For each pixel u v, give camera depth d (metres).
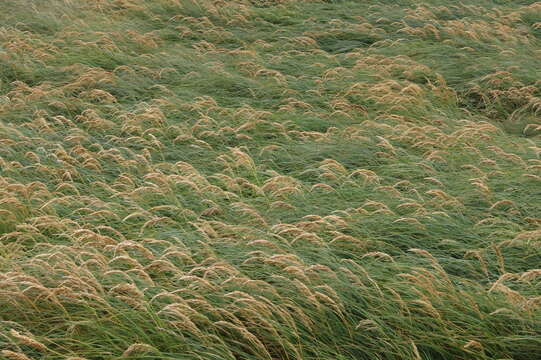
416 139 9.35
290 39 13.46
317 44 13.70
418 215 7.35
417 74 12.04
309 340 5.76
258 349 5.55
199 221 7.53
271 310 5.82
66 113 10.67
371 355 5.62
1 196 7.70
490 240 7.04
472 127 9.73
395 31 14.29
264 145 9.56
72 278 5.76
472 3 15.80
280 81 11.53
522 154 8.98
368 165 8.96
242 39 14.07
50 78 11.79
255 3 16.41
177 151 9.22
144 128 9.96
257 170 8.64
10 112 10.27
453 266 6.69
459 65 12.55
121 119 10.23
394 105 10.50
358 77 11.71
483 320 5.81
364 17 14.99
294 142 9.51
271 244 6.53
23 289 5.95
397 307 5.96
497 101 11.55
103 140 9.68
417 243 7.09
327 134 9.47
